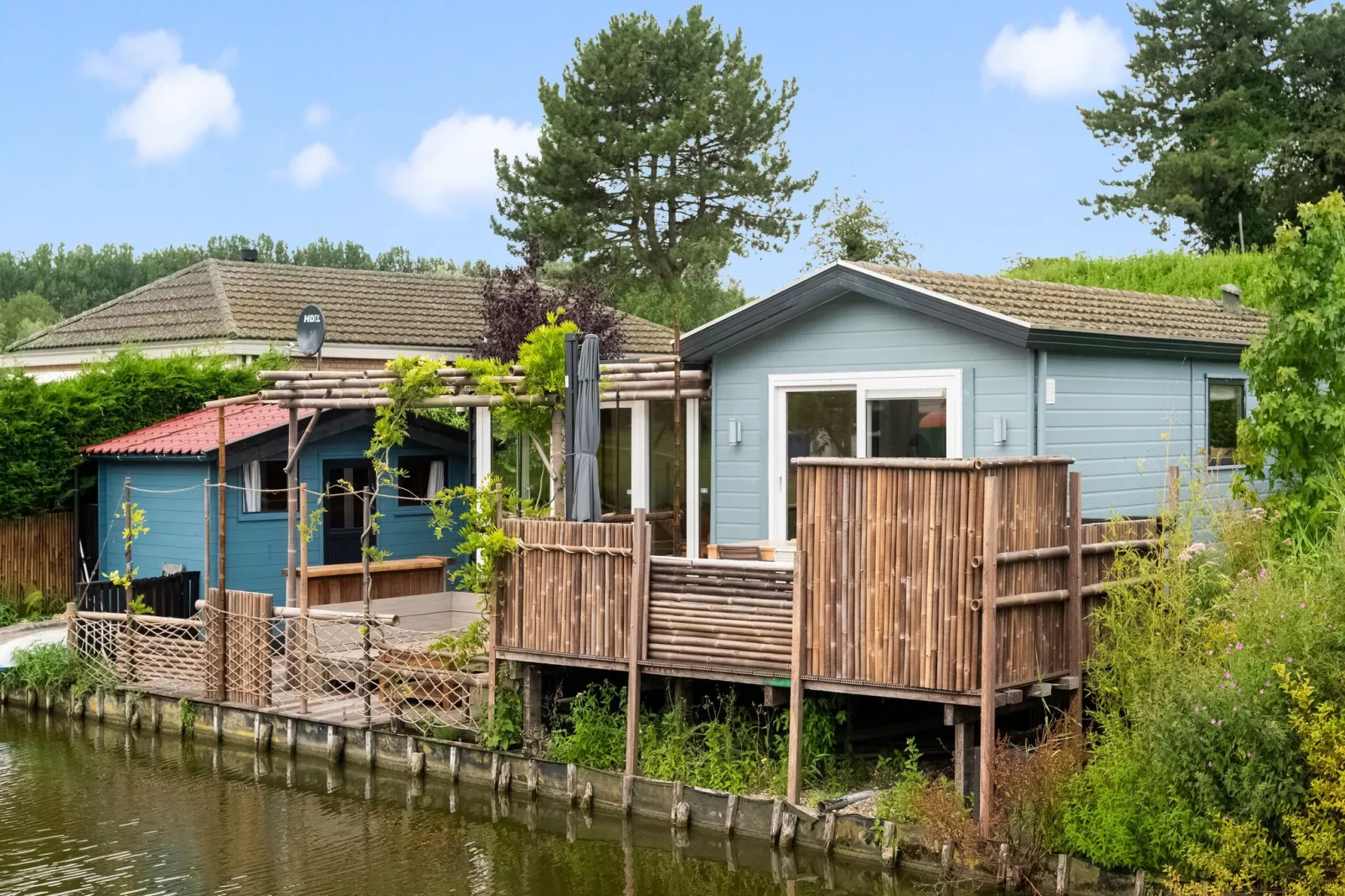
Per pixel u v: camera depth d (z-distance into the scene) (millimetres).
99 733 14703
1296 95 36938
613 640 11289
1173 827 8250
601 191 37156
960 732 9539
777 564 10430
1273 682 8141
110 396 20219
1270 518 11297
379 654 13188
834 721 10711
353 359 25047
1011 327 11625
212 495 17547
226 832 11070
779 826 10109
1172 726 8328
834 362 13062
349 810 11633
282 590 18156
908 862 9477
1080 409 12305
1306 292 11391
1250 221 35438
